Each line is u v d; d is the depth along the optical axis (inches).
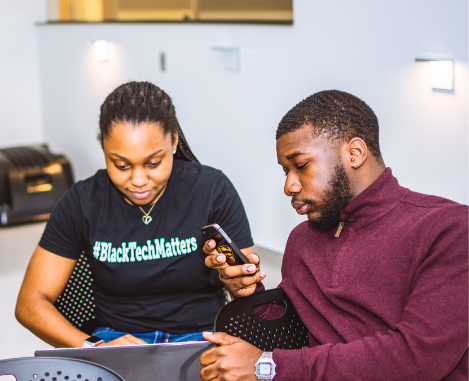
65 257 54.1
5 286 117.3
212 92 133.6
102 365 37.3
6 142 213.9
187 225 52.8
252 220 129.2
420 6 84.6
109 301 54.2
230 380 35.3
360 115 40.0
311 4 103.5
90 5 177.9
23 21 208.4
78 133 194.4
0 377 75.6
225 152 133.5
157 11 148.1
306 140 39.2
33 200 165.3
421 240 37.1
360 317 39.0
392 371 33.7
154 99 47.7
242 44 121.7
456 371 36.8
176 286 52.9
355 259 39.5
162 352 39.9
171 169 51.9
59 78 200.7
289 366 34.8
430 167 88.2
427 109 86.6
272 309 46.9
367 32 94.2
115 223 52.4
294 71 110.1
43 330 51.2
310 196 40.0
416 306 34.9
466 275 34.7
